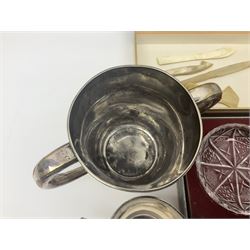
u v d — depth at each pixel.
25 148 0.53
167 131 0.45
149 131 0.47
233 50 0.57
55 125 0.54
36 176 0.36
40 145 0.53
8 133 0.54
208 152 0.49
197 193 0.48
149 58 0.56
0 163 0.52
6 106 0.55
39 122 0.54
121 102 0.45
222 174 0.49
